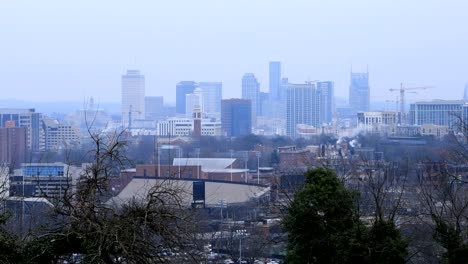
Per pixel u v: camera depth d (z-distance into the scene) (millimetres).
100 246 48062
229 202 168000
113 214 50125
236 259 114500
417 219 97062
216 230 122812
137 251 49344
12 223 65312
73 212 50156
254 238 116250
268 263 111938
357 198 68750
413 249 82875
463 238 72250
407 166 142875
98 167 51562
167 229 50344
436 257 79000
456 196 98125
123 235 49188
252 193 171750
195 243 51531
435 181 128000
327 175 66875
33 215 67750
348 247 63062
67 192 52969
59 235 50469
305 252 65812
